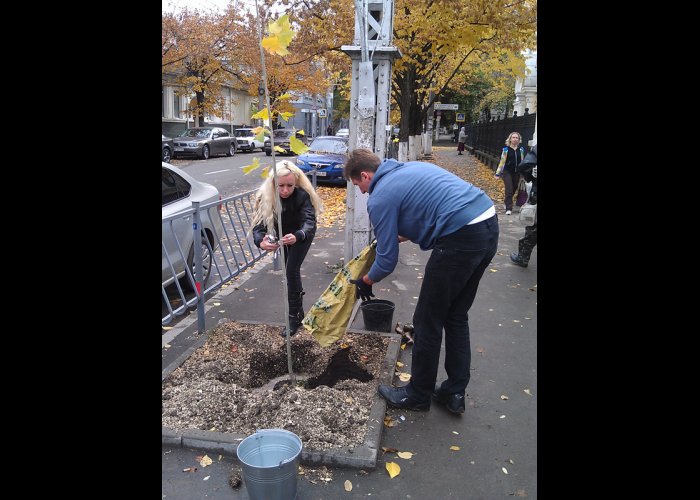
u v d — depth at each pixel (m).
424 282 3.39
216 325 4.92
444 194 3.23
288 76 25.23
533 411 3.70
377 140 6.36
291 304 4.73
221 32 28.44
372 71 5.96
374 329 4.80
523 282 6.67
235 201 6.78
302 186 4.58
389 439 3.35
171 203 5.70
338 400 3.50
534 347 4.74
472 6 12.05
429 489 2.92
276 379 4.20
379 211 3.28
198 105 32.72
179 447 3.19
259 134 3.43
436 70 21.88
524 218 10.53
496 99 36.19
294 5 13.75
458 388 3.62
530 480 2.99
